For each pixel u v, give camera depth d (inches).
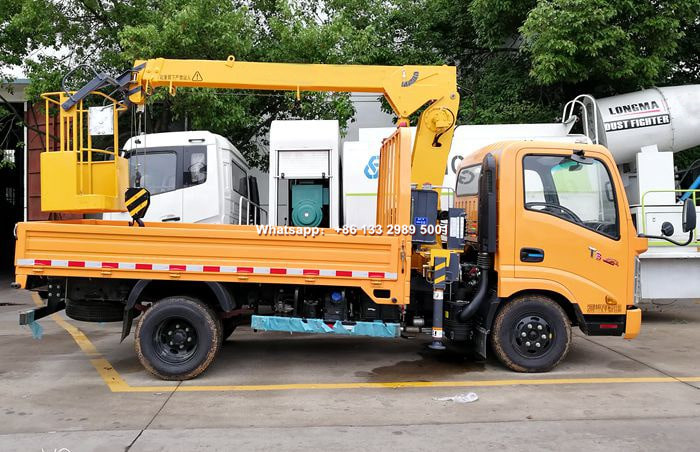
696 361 266.8
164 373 230.5
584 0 403.2
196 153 359.9
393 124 575.8
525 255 237.8
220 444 166.4
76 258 227.6
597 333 242.1
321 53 472.1
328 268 229.1
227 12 453.4
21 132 647.8
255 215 449.1
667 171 374.3
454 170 371.9
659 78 486.9
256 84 256.8
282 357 274.8
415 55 554.9
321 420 187.5
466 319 246.7
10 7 478.9
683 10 428.1
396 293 229.1
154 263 227.5
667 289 356.8
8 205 905.5
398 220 231.5
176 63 254.7
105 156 359.6
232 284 240.5
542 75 424.2
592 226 241.3
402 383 230.8
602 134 394.0
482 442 168.1
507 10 469.4
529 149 240.2
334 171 358.9
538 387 224.2
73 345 300.4
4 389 220.8
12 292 561.6
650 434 174.2
